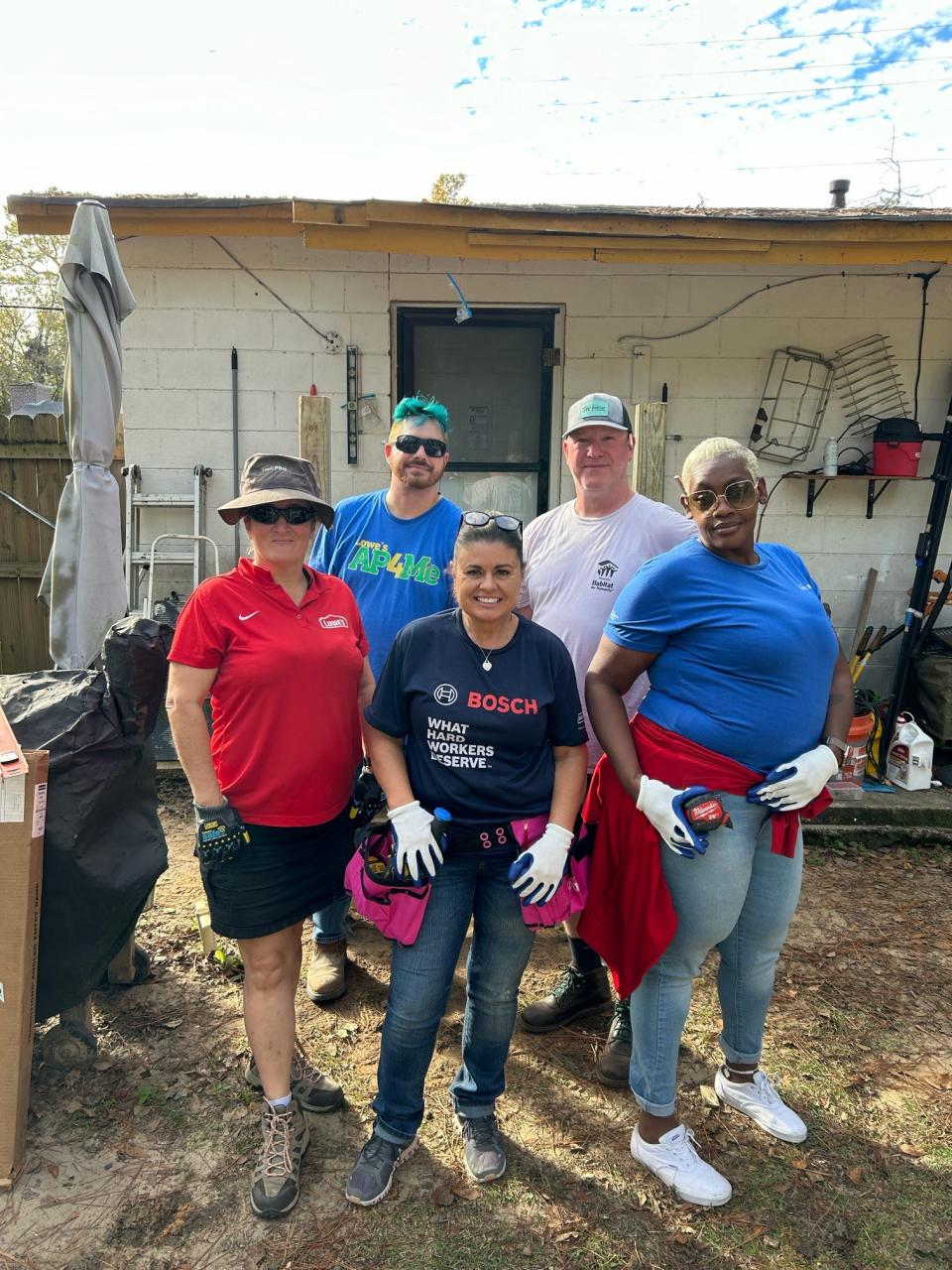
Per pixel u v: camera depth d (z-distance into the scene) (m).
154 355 5.38
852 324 5.44
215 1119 2.46
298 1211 2.15
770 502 5.60
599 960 2.93
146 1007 2.96
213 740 2.21
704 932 2.10
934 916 3.85
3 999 2.22
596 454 2.65
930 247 4.73
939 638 5.46
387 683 2.15
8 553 6.13
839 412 5.52
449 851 2.11
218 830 2.05
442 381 5.59
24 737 2.39
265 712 2.09
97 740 2.45
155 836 2.73
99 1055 2.71
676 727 2.09
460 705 2.05
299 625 2.15
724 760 2.05
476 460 5.66
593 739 2.74
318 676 2.12
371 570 2.98
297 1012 2.99
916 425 5.29
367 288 5.35
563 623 2.69
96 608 3.63
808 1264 2.03
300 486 2.15
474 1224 2.11
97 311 3.58
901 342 5.45
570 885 2.17
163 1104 2.51
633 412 5.50
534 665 2.10
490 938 2.15
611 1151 2.37
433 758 2.09
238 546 5.54
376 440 5.48
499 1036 2.20
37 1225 2.10
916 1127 2.49
